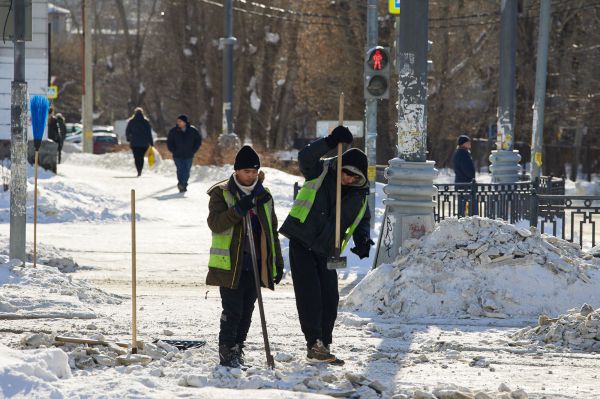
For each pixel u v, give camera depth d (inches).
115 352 916.0
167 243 2265.0
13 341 982.4
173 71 7573.8
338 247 918.4
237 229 876.0
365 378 820.6
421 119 1515.7
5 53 3385.8
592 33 5246.1
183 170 3309.5
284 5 6067.9
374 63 2091.5
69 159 5196.9
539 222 2444.6
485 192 2326.5
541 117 3115.2
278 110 6446.9
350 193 942.4
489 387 824.9
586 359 984.9
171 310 1307.8
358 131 2203.5
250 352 988.6
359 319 1222.3
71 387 744.3
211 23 6195.9
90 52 5659.5
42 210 2628.0
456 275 1299.2
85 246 2161.7
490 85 5708.7
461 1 5516.7
